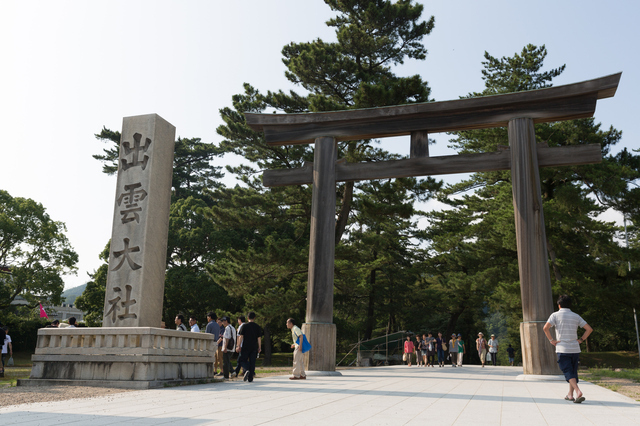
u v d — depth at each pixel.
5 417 5.71
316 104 22.47
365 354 36.28
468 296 40.28
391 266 48.50
